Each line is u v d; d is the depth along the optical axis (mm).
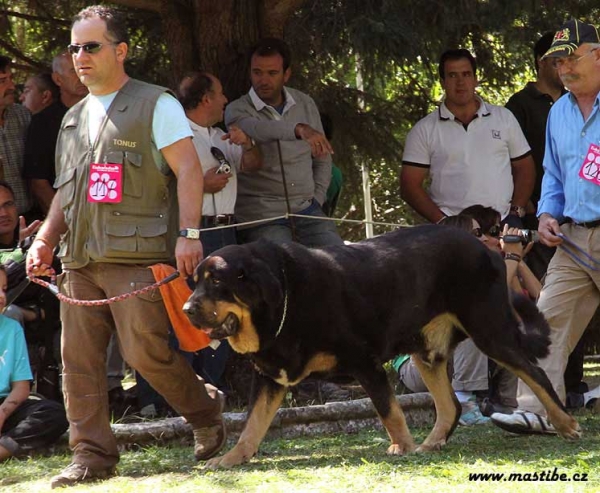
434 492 7246
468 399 11359
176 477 8352
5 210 11414
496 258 9500
